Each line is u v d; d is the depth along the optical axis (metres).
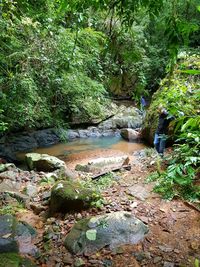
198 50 5.71
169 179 4.42
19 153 8.91
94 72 9.69
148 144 9.60
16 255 2.98
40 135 10.02
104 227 3.25
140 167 5.89
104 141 10.52
